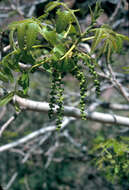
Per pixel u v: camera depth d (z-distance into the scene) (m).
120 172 1.10
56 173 2.25
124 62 1.69
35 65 0.84
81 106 0.85
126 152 1.10
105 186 2.09
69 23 0.85
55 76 0.84
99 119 1.12
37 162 2.01
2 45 1.04
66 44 0.86
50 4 0.87
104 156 1.11
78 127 2.44
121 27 1.64
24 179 1.98
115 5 1.52
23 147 1.92
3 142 1.83
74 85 2.14
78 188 2.38
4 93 0.95
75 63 0.84
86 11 1.34
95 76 0.86
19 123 2.25
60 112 0.83
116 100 1.99
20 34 0.81
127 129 1.84
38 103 1.05
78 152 2.02
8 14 1.85
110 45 0.90
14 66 0.84
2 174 2.48
